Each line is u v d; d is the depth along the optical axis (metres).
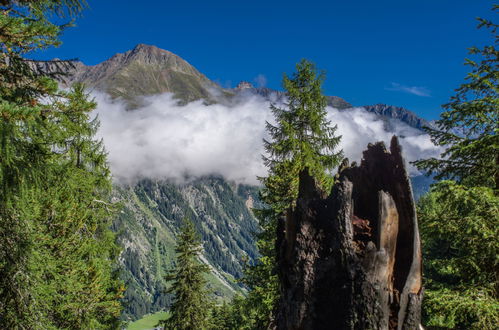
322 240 4.21
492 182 8.66
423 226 8.02
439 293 7.39
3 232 7.61
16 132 5.29
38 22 5.89
